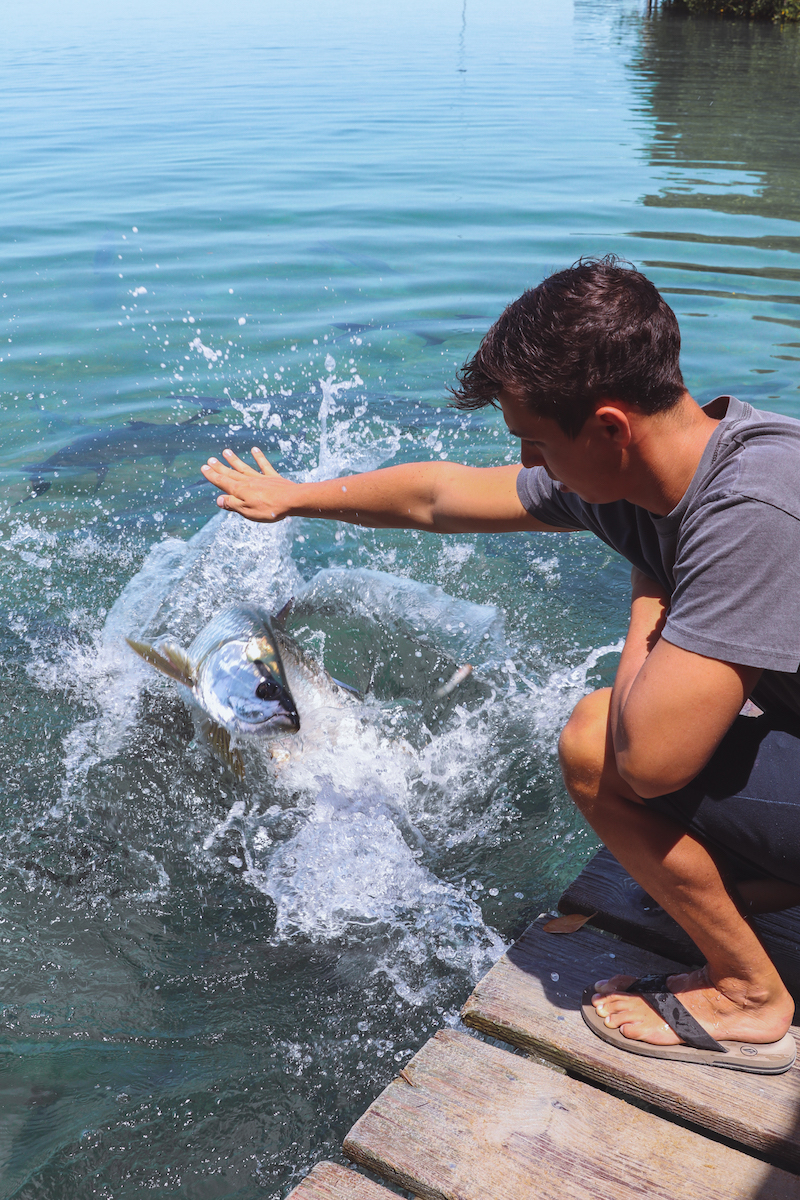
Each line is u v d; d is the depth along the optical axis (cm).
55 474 524
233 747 335
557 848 304
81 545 462
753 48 2498
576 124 1473
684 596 171
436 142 1342
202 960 266
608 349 163
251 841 309
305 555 467
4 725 353
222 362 652
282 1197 207
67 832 310
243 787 330
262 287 785
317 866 298
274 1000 253
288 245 887
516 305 174
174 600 427
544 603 429
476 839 309
